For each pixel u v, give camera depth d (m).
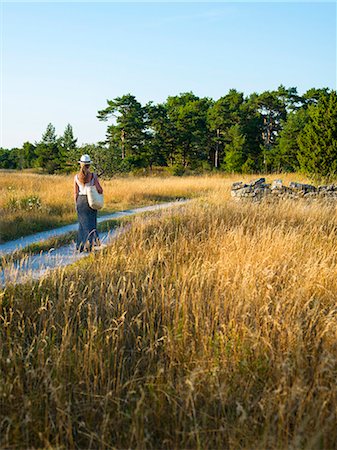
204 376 4.06
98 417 3.84
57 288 5.99
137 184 24.84
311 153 27.12
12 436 3.53
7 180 24.06
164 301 5.61
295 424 3.55
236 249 7.45
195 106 69.19
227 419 3.66
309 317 5.19
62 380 4.06
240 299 5.29
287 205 12.36
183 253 7.96
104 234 11.23
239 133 60.06
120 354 4.57
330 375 4.07
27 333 5.11
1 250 8.60
